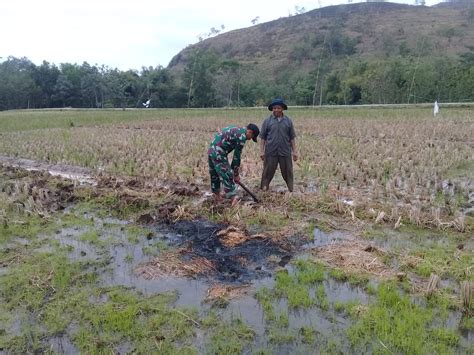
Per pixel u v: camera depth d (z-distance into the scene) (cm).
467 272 477
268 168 803
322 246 571
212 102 5672
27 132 2103
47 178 987
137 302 441
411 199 766
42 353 368
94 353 364
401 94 4419
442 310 413
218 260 540
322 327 395
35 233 639
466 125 1798
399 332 375
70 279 491
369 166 1023
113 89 5738
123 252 570
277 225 652
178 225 660
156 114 3362
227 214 684
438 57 5322
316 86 5084
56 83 6381
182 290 469
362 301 435
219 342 375
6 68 7131
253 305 436
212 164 743
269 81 6594
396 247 559
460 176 948
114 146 1445
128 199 757
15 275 502
